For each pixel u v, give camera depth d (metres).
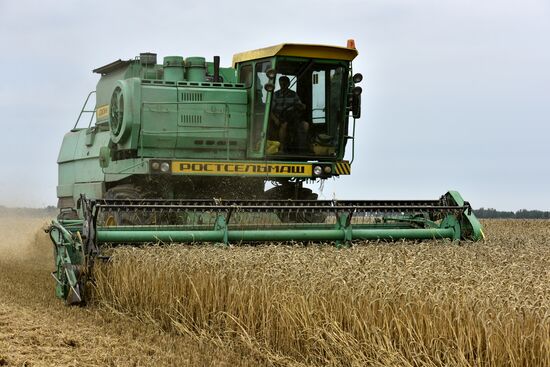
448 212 12.48
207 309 9.34
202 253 10.00
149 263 10.16
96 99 16.94
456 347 7.11
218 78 15.05
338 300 8.08
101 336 8.95
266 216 12.40
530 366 6.71
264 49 14.04
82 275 10.85
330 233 11.84
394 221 13.34
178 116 14.01
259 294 8.76
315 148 14.33
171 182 13.77
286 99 14.12
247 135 14.40
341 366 7.73
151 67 15.43
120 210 10.98
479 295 7.23
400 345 7.47
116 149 14.79
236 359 8.12
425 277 7.97
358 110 14.55
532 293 7.41
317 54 14.03
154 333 9.26
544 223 26.73
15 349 8.21
